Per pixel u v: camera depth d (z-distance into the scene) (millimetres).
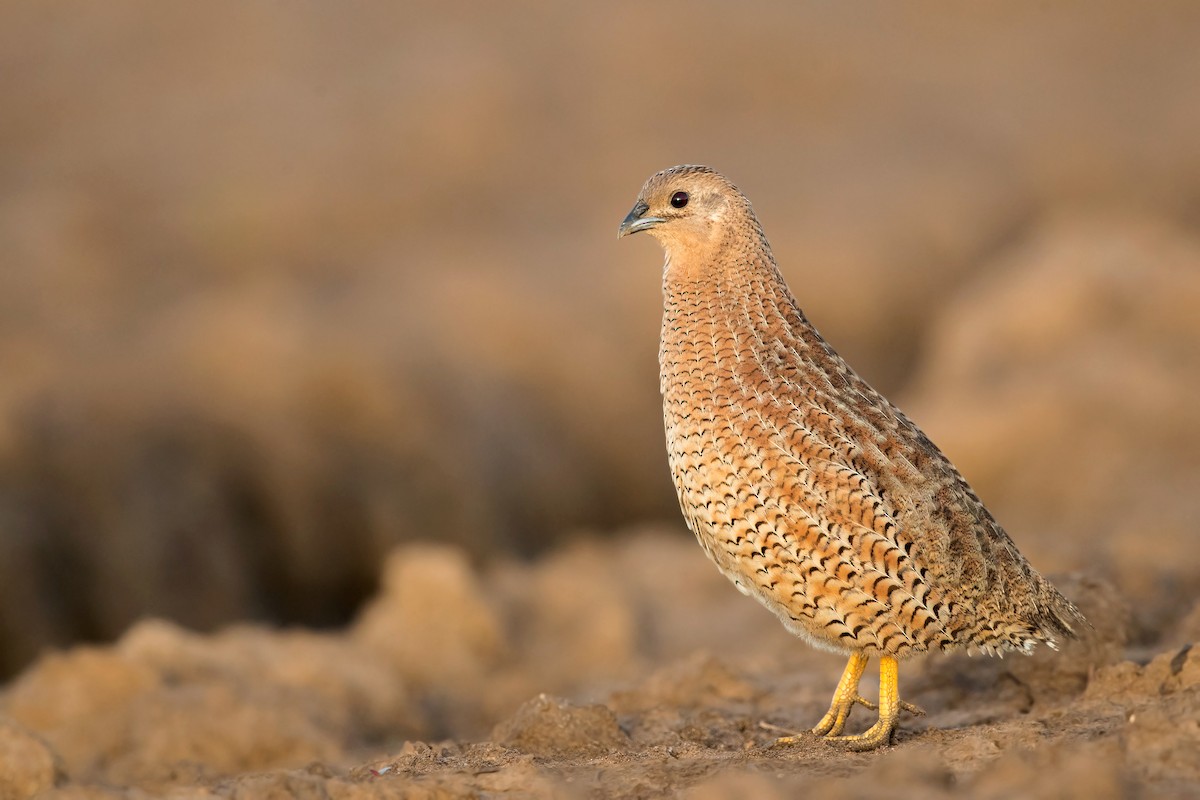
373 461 21766
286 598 20922
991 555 6281
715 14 36312
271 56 33406
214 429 21406
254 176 28500
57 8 34688
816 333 6703
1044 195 31500
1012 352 19453
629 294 25438
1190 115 34438
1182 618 8477
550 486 22703
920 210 29250
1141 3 39875
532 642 12547
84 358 22250
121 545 20125
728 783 5055
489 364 23594
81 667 9664
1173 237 24156
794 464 6184
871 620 6191
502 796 5684
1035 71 36344
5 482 19812
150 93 31875
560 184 29953
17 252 25297
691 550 15727
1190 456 16031
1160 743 5176
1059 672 7387
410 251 26812
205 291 24828
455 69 32969
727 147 31891
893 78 35469
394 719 10195
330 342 22906
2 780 6750
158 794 6004
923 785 5035
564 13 36156
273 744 8883
